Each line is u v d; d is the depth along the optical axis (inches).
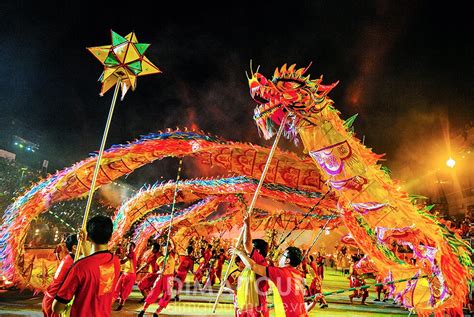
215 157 348.8
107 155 323.9
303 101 253.8
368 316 439.2
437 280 289.1
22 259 308.2
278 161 353.1
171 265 436.5
